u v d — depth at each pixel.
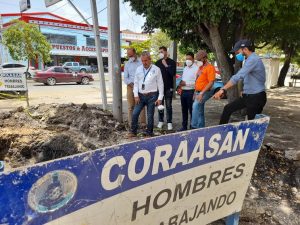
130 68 5.77
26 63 26.95
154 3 5.95
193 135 1.89
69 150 4.64
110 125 5.48
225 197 2.32
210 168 2.09
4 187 1.18
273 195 3.62
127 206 1.67
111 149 1.51
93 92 14.30
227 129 2.10
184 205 2.02
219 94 4.05
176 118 7.14
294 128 6.58
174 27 6.65
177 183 1.91
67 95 12.77
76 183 1.42
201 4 5.07
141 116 6.10
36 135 4.99
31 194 1.27
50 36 32.88
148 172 1.72
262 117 2.36
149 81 4.91
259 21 5.81
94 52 37.34
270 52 24.59
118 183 1.59
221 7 5.12
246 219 3.14
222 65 6.97
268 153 4.68
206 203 2.18
